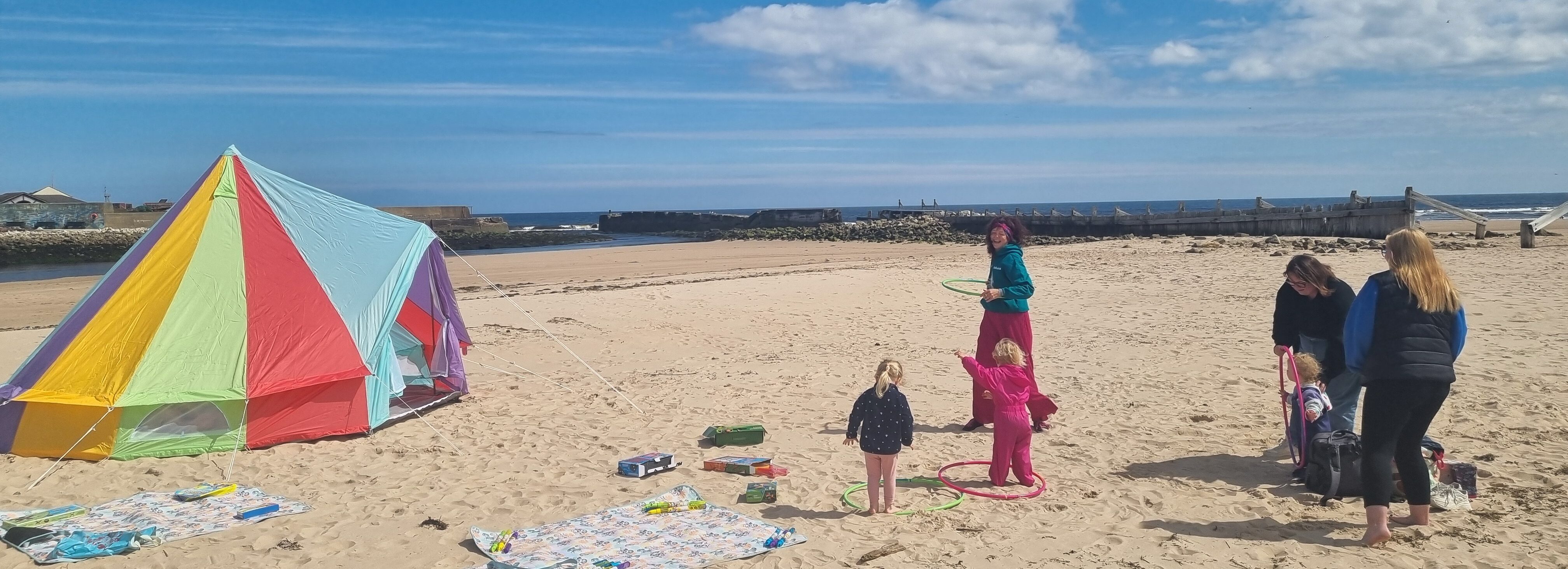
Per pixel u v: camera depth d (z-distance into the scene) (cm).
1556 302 1417
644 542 538
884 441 584
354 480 702
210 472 733
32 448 784
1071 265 2481
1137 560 500
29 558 538
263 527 589
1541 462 643
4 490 696
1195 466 680
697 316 1686
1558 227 3759
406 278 951
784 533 548
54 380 792
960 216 6038
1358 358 508
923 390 1018
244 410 799
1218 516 568
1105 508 595
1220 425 800
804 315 1677
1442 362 489
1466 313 1344
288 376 818
